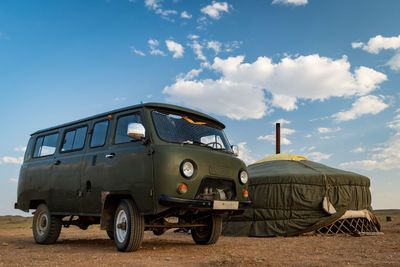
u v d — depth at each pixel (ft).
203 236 24.17
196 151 19.48
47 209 25.45
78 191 22.79
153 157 18.49
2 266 14.69
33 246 23.95
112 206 20.81
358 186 36.76
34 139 29.17
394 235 32.55
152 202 17.95
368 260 15.85
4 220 109.29
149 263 15.11
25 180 28.14
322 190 34.88
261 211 35.94
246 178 22.02
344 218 34.09
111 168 20.62
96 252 19.53
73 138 25.04
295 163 41.06
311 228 33.40
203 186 19.31
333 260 15.93
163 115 20.66
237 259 15.87
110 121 22.30
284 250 20.34
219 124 24.25
